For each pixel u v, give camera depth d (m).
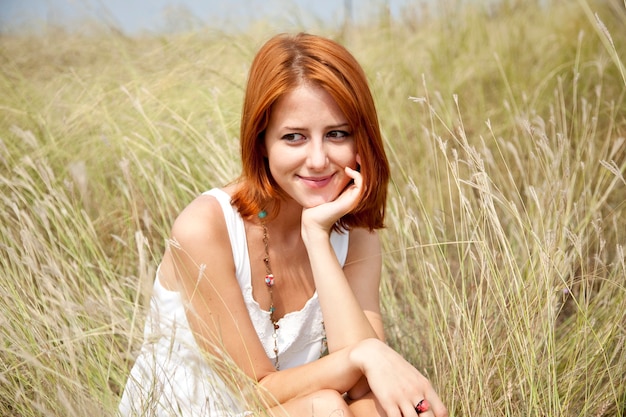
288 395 2.35
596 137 4.18
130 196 3.70
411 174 4.03
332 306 2.37
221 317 2.44
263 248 2.54
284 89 2.20
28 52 5.27
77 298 2.87
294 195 2.36
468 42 5.73
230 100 4.13
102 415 2.35
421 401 2.20
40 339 2.47
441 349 2.87
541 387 2.56
